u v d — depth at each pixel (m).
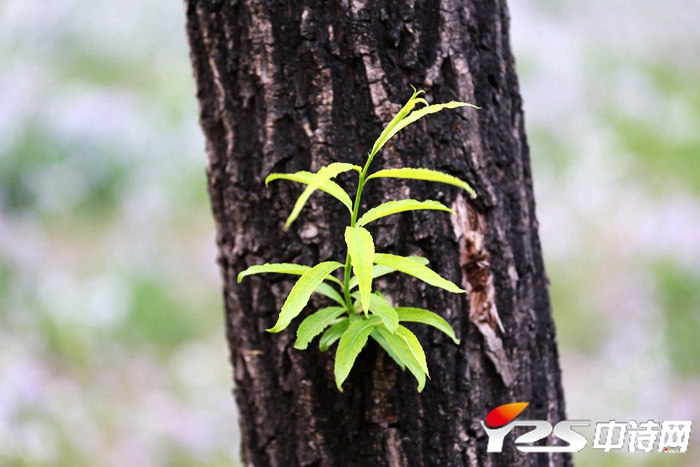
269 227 1.16
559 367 1.31
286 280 1.16
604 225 4.52
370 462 1.14
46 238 5.09
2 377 3.25
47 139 5.74
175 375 3.82
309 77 1.10
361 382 1.13
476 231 1.12
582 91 5.82
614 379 3.37
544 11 7.15
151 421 3.40
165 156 5.91
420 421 1.12
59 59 6.87
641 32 6.94
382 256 0.94
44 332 3.87
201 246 5.00
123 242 5.04
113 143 5.84
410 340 0.96
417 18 1.09
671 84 6.15
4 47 6.75
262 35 1.10
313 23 1.08
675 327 3.71
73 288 4.24
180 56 7.11
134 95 6.59
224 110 1.16
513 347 1.16
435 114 1.10
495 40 1.16
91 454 3.12
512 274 1.16
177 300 4.39
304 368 1.16
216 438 3.36
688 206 4.58
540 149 5.27
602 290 4.11
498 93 1.16
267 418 1.23
